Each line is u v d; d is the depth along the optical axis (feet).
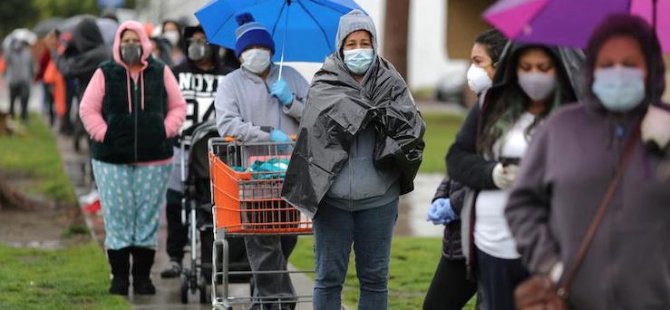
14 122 220.02
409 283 84.33
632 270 38.45
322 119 56.59
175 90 78.84
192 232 76.13
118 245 78.59
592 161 38.99
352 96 57.06
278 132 66.54
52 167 162.20
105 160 77.61
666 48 44.83
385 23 224.94
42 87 259.60
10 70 234.79
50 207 124.06
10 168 161.68
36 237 105.40
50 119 231.91
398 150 56.44
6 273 86.28
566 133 39.68
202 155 73.87
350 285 83.20
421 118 57.93
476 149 45.29
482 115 44.73
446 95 337.93
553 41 41.83
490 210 44.86
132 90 77.25
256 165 63.72
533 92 43.27
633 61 38.63
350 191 56.90
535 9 40.78
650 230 38.45
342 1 71.41
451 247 53.16
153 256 79.97
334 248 57.77
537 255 40.16
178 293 80.64
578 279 39.06
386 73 58.18
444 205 52.54
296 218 63.57
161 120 77.77
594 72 39.17
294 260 94.17
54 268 89.45
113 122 77.00
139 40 76.89
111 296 78.59
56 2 392.06
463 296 54.19
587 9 41.73
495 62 51.44
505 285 45.14
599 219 38.73
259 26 68.54
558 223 39.50
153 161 77.97
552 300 39.17
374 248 58.39
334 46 72.49
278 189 63.10
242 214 63.16
